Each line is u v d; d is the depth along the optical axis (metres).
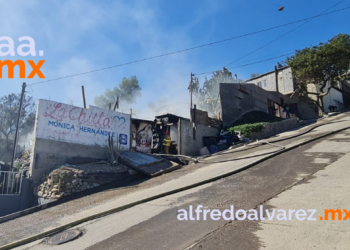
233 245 4.35
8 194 9.84
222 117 21.45
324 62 26.09
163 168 12.48
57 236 6.01
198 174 10.41
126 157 12.83
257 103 25.77
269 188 7.10
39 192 9.99
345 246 3.84
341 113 26.83
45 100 11.48
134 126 17.05
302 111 31.05
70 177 9.93
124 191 9.59
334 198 5.61
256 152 13.10
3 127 25.98
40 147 10.98
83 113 12.74
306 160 9.48
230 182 8.36
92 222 6.63
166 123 17.52
